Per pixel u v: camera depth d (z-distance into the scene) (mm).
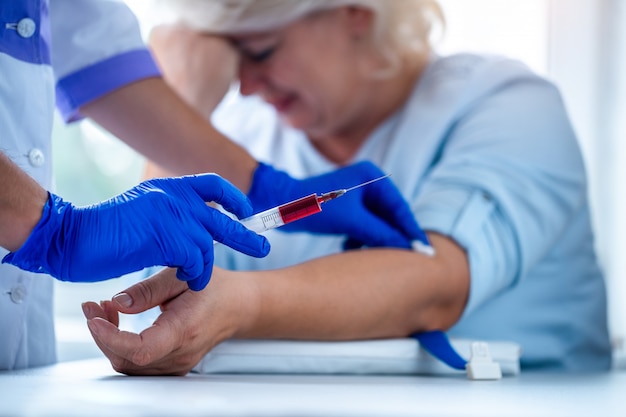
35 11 1013
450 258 1201
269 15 1480
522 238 1310
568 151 1433
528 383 956
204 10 1509
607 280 1969
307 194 1149
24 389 689
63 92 1261
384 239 1175
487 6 2053
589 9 2000
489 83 1470
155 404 562
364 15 1547
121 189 2355
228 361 972
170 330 858
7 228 758
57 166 2334
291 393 685
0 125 963
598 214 1991
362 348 1035
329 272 1079
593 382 1000
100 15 1239
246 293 962
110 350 849
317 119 1602
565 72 2031
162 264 788
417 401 647
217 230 822
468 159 1347
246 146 1758
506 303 1479
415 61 1625
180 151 1230
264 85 1592
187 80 1560
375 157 1590
